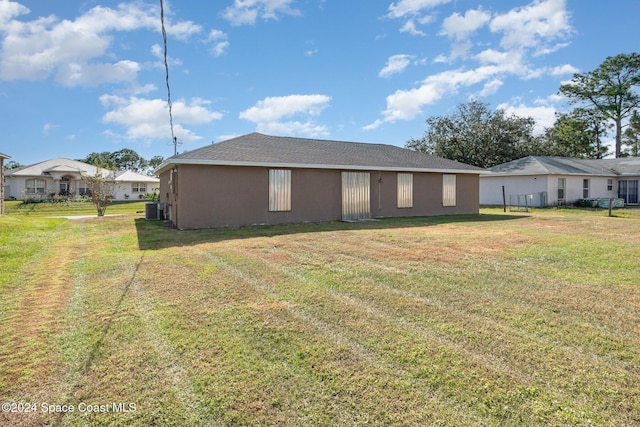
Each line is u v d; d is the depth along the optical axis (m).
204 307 4.08
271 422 2.23
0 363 2.89
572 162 24.62
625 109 33.19
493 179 23.22
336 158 13.70
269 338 3.31
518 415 2.27
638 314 3.87
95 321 3.71
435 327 3.54
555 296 4.44
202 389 2.55
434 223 12.45
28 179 29.33
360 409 2.34
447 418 2.25
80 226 11.84
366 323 3.64
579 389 2.53
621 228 10.84
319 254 6.86
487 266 5.90
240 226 11.54
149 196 30.66
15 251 7.14
